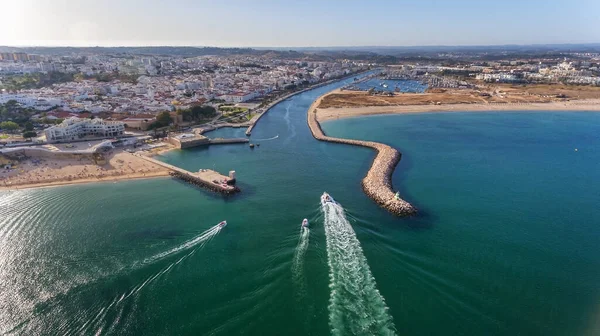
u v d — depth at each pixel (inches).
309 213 5182.1
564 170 7342.5
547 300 3521.2
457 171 7185.0
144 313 3225.9
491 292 3592.5
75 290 3501.5
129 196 5733.3
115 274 3737.7
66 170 6732.3
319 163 7642.7
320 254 4092.0
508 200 5797.2
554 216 5265.8
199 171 6727.4
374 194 5767.7
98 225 4741.6
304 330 3021.7
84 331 3043.8
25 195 5654.5
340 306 3292.3
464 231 4758.9
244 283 3609.7
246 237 4473.4
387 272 3809.1
